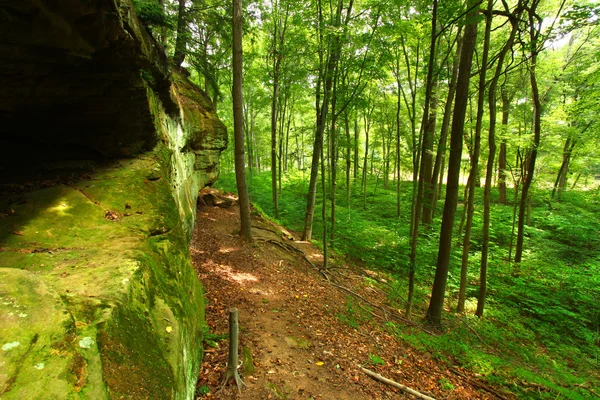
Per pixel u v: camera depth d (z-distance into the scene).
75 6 2.62
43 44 2.84
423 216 15.36
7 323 1.63
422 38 9.30
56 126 4.48
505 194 21.03
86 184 4.19
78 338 1.74
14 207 3.29
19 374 1.44
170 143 7.03
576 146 16.09
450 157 6.96
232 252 9.07
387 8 8.25
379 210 19.56
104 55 3.50
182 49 9.66
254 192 20.44
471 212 8.62
